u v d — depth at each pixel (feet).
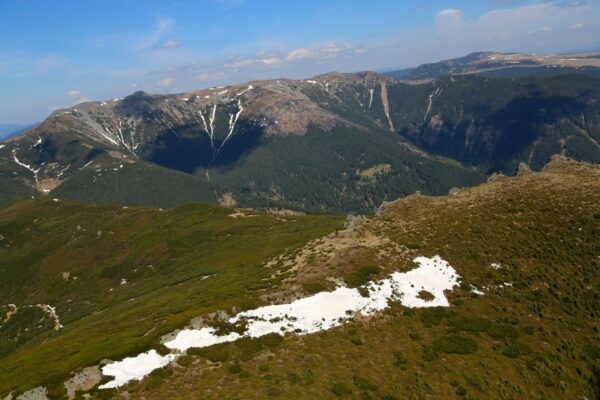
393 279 196.34
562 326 170.71
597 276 198.29
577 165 349.41
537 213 255.91
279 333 156.35
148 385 126.62
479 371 140.26
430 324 167.53
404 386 129.08
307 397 119.44
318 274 200.54
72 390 130.11
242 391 121.39
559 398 133.18
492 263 213.25
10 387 138.41
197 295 253.24
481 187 337.52
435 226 254.27
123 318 268.62
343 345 149.89
